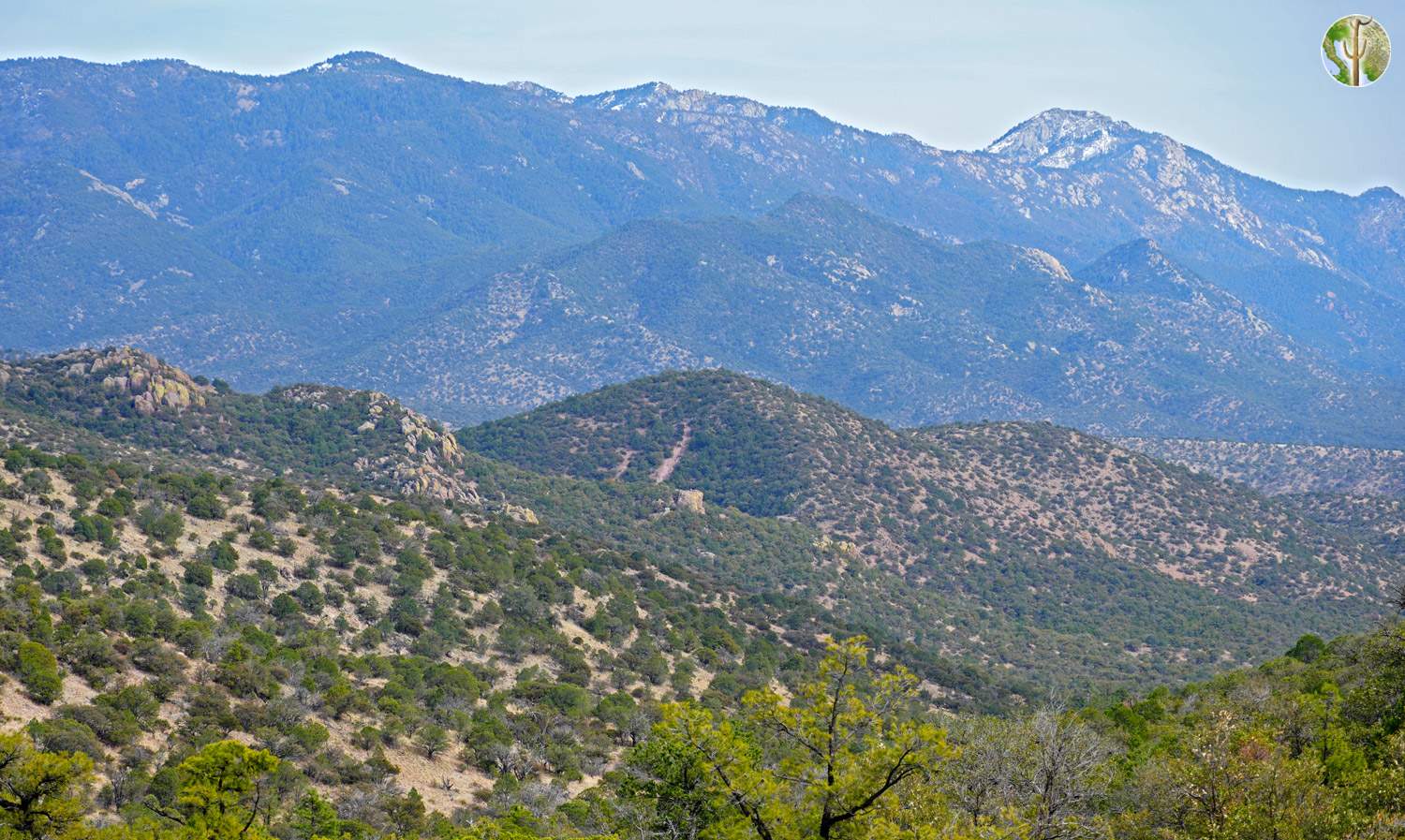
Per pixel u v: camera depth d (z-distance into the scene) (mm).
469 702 85250
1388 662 58531
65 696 65000
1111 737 67562
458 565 115438
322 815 59656
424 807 67812
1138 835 45094
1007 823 39406
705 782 39281
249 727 70000
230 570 96125
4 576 77688
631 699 94000
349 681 83312
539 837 58344
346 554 106312
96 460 128125
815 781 35438
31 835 40219
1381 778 44719
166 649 75312
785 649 123375
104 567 84312
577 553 136375
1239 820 42812
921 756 35000
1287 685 75938
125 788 56375
